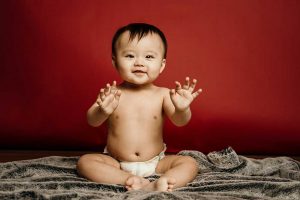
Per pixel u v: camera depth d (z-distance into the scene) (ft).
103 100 4.67
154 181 4.31
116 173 4.52
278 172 5.08
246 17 6.91
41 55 6.89
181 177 4.46
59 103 6.86
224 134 6.82
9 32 6.89
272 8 6.92
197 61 6.92
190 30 6.94
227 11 6.91
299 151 6.85
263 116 6.84
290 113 6.85
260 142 6.83
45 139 6.86
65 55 6.89
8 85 6.87
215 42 6.91
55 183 4.33
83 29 6.92
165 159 5.04
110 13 6.93
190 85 4.84
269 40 6.91
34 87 6.86
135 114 5.10
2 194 3.89
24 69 6.87
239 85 6.91
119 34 5.10
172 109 5.06
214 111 6.85
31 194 3.91
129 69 4.99
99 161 4.78
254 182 4.35
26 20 6.89
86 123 6.84
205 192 4.22
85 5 6.93
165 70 6.91
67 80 6.88
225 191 4.31
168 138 6.84
